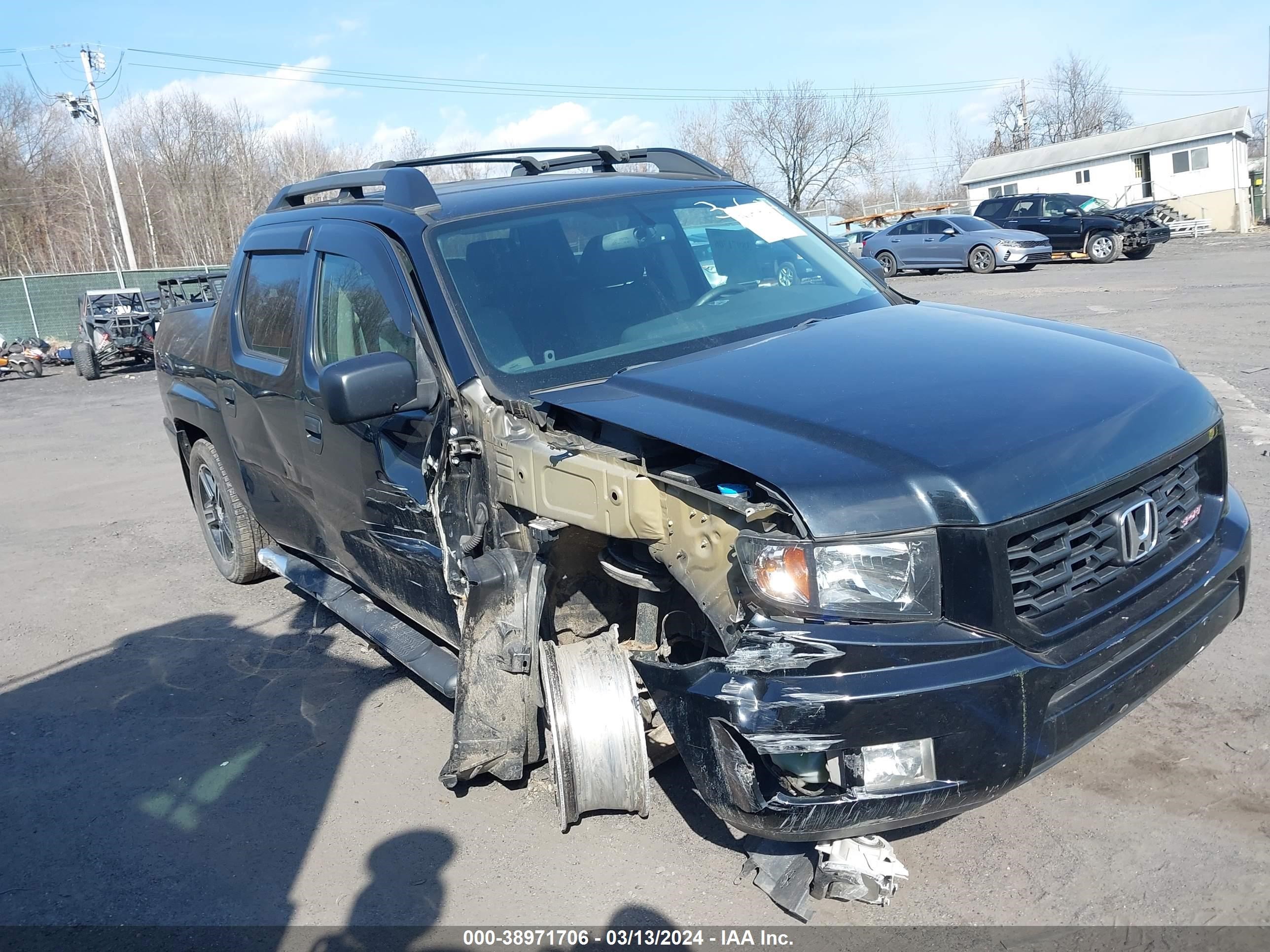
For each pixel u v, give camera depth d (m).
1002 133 70.38
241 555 6.03
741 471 2.70
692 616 3.14
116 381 20.06
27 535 8.04
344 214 4.36
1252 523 5.38
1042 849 3.03
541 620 3.26
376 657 5.04
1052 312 14.30
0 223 49.28
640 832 3.34
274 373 4.67
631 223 4.09
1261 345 10.22
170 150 51.03
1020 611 2.57
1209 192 43.06
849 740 2.45
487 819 3.54
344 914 3.10
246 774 4.02
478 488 3.39
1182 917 2.70
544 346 3.53
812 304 3.99
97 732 4.52
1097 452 2.71
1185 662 2.94
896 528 2.52
